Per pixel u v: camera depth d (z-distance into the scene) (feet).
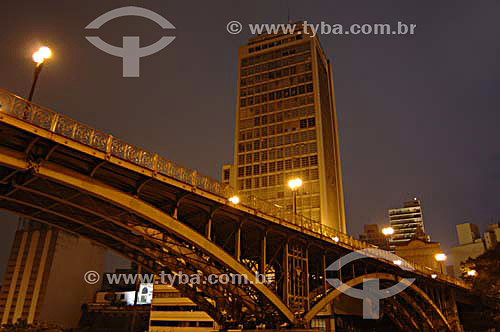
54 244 334.85
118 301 333.62
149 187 74.38
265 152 257.75
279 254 114.52
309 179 238.68
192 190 76.28
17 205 77.10
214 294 98.22
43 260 330.13
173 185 72.90
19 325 175.01
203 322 214.07
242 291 92.84
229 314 101.55
